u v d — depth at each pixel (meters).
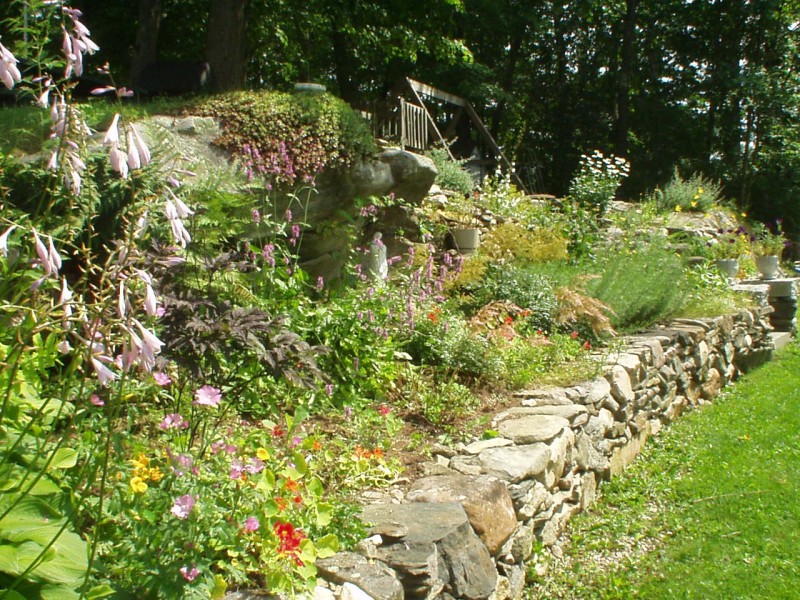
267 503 2.74
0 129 4.55
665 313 8.98
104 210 3.71
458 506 3.53
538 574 4.20
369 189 6.96
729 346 9.73
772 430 7.38
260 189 5.86
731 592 4.23
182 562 2.33
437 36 17.83
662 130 28.92
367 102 14.00
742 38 28.98
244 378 4.01
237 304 4.38
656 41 30.27
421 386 5.18
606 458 5.77
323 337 4.95
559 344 6.58
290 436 3.17
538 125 29.27
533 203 11.98
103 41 14.87
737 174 27.36
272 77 20.05
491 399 5.48
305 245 6.66
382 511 3.45
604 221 12.27
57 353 2.81
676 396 8.00
